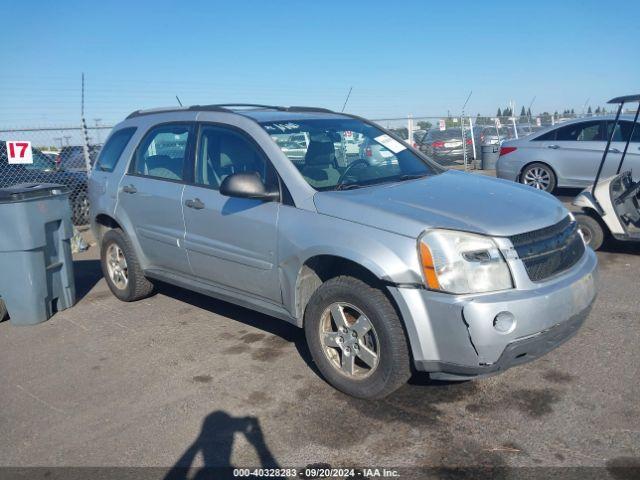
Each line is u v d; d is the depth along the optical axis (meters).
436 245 3.29
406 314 3.35
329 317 3.85
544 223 3.57
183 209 4.84
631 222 6.90
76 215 11.01
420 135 19.80
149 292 5.91
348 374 3.76
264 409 3.71
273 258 4.11
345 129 4.84
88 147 11.08
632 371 3.94
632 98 6.36
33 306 5.45
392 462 3.10
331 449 3.25
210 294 4.89
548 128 11.23
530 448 3.15
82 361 4.61
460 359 3.25
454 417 3.49
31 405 3.94
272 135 4.39
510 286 3.28
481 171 17.77
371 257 3.45
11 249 5.31
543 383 3.84
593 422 3.36
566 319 3.41
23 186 5.60
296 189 4.03
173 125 5.22
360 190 4.01
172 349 4.74
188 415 3.69
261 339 4.85
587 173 10.56
